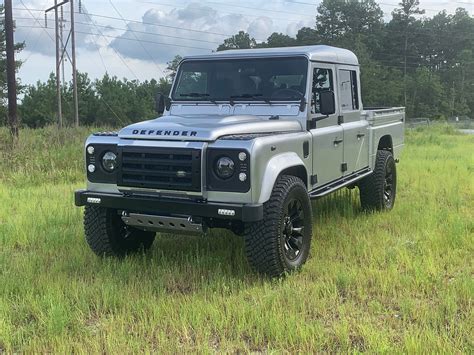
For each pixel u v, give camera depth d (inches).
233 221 211.5
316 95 247.9
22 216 308.5
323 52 258.2
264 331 163.2
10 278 205.3
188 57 263.6
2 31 2092.8
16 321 175.0
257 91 246.8
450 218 295.0
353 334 161.2
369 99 3334.2
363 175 295.9
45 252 244.4
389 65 4232.3
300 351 150.6
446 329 163.2
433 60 4473.4
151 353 151.9
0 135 652.1
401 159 606.9
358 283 200.2
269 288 197.6
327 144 253.3
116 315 175.6
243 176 192.2
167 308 177.9
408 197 378.0
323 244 255.8
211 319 171.5
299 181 218.1
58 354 150.4
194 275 212.8
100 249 234.5
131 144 205.2
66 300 185.9
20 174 457.7
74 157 533.0
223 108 249.3
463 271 213.3
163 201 201.3
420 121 2465.6
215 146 195.5
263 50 256.4
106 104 2861.7
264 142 197.8
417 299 187.6
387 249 242.5
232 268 223.3
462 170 499.2
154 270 217.2
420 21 4500.5
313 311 177.8
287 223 212.4
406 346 147.6
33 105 2672.2
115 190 215.6
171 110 260.1
